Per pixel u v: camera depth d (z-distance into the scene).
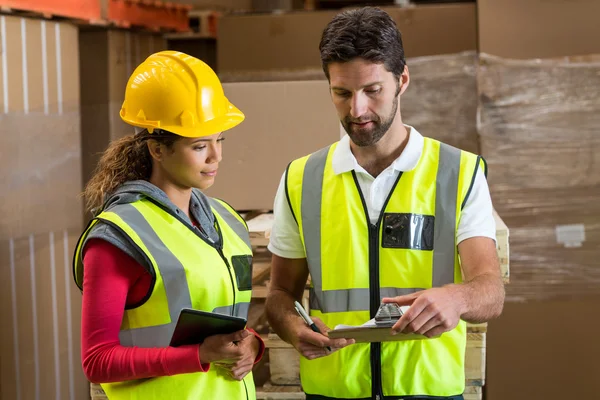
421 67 4.12
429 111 4.13
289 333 2.24
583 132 3.97
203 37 5.13
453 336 2.28
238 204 3.33
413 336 2.03
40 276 3.63
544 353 4.00
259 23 4.28
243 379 2.20
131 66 4.57
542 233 4.01
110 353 1.86
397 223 2.25
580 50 3.95
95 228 1.92
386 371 2.28
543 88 3.99
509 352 4.02
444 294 2.00
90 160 4.36
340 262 2.30
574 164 3.99
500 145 4.04
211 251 2.06
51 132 3.70
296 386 2.83
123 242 1.89
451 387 2.29
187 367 1.86
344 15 2.14
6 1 3.33
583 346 3.99
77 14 3.89
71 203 3.86
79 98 3.98
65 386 3.82
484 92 4.04
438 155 2.30
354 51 2.08
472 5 4.10
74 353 3.89
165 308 1.95
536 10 3.96
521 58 4.00
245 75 4.31
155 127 1.98
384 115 2.15
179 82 2.02
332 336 2.00
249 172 3.31
